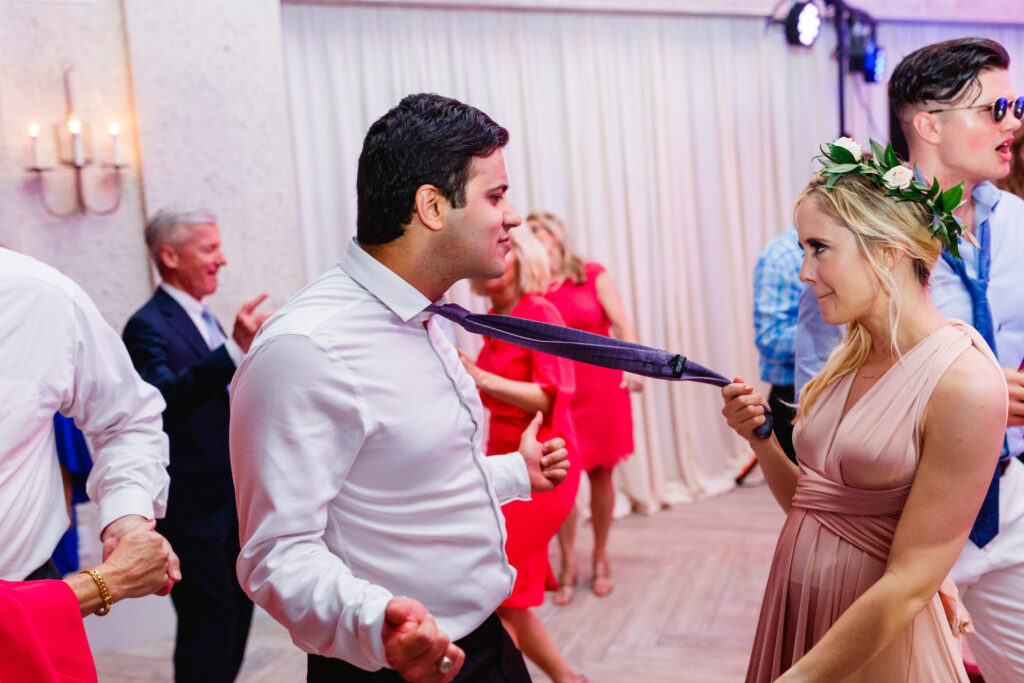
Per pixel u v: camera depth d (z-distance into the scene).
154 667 3.11
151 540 1.30
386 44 4.27
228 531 2.56
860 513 1.32
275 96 3.56
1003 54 1.77
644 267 4.77
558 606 3.48
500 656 1.32
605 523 3.60
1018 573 1.64
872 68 4.89
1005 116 1.76
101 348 1.46
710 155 4.92
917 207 1.27
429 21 4.32
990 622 1.69
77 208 3.37
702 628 3.20
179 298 2.76
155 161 3.40
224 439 2.58
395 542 1.16
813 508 1.40
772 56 5.00
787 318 2.78
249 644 3.25
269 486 1.06
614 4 4.55
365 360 1.11
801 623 1.39
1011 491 1.65
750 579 3.65
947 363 1.22
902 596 1.20
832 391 1.38
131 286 3.45
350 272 1.17
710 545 4.10
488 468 1.37
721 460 5.04
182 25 3.40
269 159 3.57
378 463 1.13
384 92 4.29
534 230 3.61
